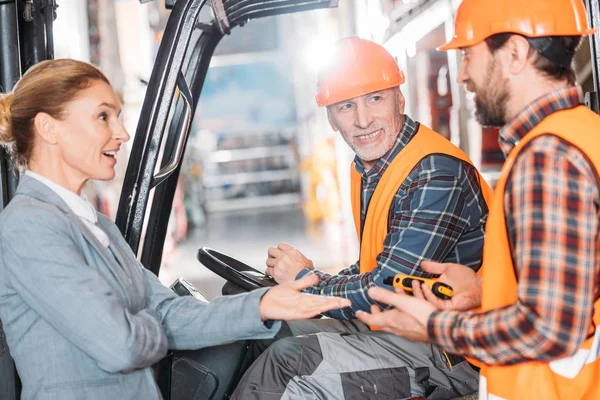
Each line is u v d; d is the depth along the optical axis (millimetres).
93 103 1562
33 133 1550
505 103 1443
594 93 2068
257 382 1962
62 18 7691
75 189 1601
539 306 1260
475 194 2184
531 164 1304
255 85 30234
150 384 1592
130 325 1452
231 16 2494
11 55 2014
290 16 21578
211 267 2508
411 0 4914
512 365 1355
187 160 16656
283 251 2404
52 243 1446
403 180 2168
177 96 2463
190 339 1692
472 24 1459
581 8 1458
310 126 16266
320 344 1998
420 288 1651
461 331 1371
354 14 7234
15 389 1956
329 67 2258
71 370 1483
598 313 1389
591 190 1280
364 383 1973
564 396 1397
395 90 2250
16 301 1496
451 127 6246
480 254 2195
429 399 2084
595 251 1283
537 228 1273
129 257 1704
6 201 1976
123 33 10617
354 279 2168
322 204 13234
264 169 27688
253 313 1637
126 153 9766
